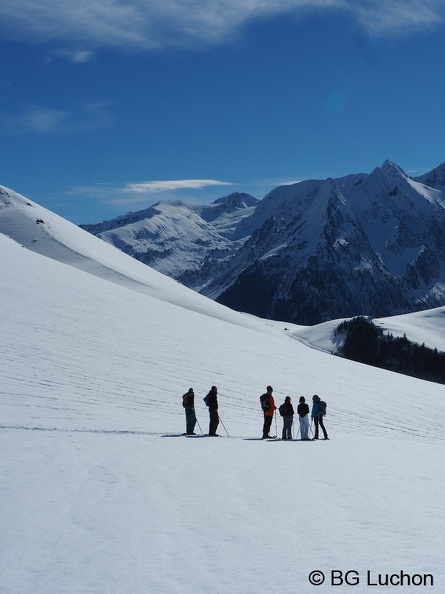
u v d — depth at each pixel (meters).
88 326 43.22
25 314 42.31
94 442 18.08
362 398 38.34
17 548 8.10
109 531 8.80
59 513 9.77
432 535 8.28
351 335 149.38
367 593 6.29
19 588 6.73
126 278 99.88
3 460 14.45
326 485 12.00
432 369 130.88
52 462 14.33
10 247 73.38
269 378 39.06
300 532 8.58
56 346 35.72
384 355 138.00
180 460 15.12
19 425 20.59
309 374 44.12
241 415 29.09
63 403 25.17
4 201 155.62
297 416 30.83
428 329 159.75
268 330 96.50
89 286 61.59
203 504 10.34
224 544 8.11
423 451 19.39
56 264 72.19
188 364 38.53
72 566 7.40
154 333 46.53
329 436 25.31
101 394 27.94
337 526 8.84
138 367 34.97
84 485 11.83
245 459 15.62
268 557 7.55
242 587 6.59
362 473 13.55
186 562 7.45
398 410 36.16
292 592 6.39
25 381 27.84
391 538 8.17
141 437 20.08
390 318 172.25
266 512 9.76
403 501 10.47
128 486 11.77
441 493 11.19
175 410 27.36
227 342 50.97
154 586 6.71
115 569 7.26
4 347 33.22
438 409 38.66
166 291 97.44
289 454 16.97
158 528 8.92
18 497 10.80
